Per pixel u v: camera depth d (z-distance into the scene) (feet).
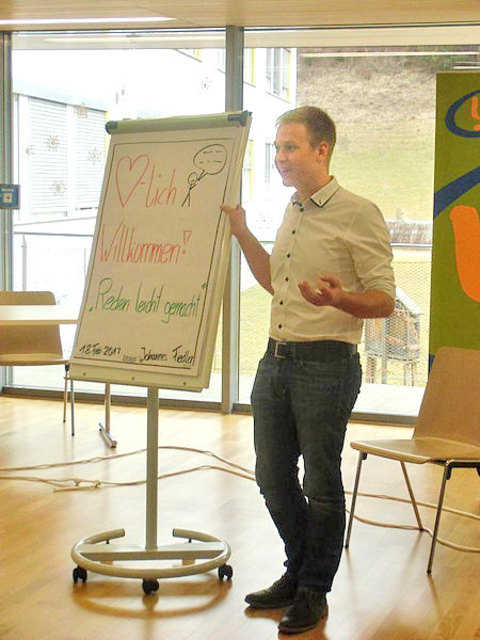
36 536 13.88
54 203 24.32
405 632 10.82
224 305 22.66
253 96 22.79
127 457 18.65
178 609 11.31
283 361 10.84
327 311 10.58
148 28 22.90
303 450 10.84
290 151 10.59
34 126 24.27
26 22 22.47
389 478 17.51
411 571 12.77
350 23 21.61
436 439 14.20
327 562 10.90
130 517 14.83
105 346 11.87
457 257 18.98
